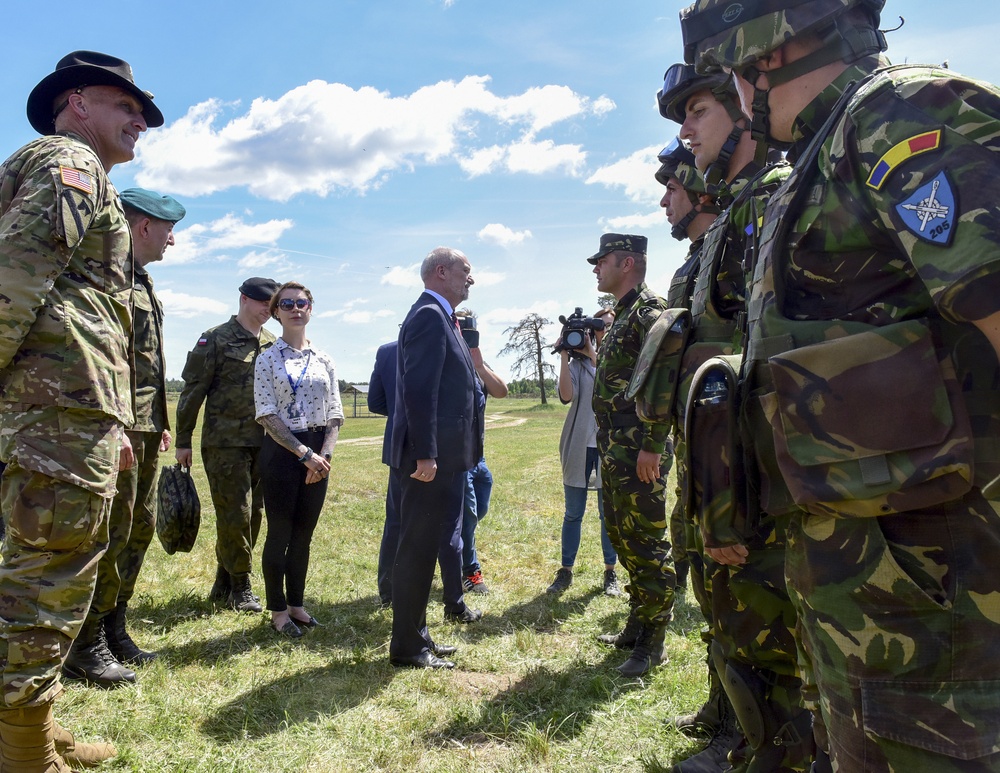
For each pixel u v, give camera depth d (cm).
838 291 123
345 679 345
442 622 436
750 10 135
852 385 112
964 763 104
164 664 354
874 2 137
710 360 161
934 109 106
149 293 377
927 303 114
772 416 124
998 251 94
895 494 108
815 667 126
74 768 252
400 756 268
